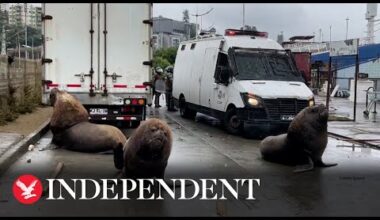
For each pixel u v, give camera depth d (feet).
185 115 67.77
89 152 38.63
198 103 61.52
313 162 35.01
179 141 46.42
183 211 23.47
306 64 102.27
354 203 25.55
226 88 52.80
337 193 27.63
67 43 46.44
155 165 26.55
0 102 58.39
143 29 47.42
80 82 46.83
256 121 48.42
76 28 46.50
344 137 50.57
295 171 33.37
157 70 84.38
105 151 38.37
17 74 67.92
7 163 32.71
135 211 23.38
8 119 53.16
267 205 24.88
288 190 28.14
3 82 59.77
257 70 52.39
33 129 48.24
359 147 45.01
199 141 46.68
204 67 59.77
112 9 46.85
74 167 33.30
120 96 47.44
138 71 47.60
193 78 63.46
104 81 47.09
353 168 34.99
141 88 47.73
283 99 48.62
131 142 26.94
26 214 22.65
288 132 35.29
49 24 46.11
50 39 46.21
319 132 34.47
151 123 26.27
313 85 120.98
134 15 47.26
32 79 81.56
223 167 34.32
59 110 39.91
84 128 39.17
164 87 83.51
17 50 105.60
